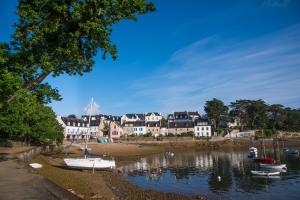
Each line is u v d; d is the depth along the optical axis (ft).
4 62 58.18
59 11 58.18
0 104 58.13
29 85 60.54
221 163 171.22
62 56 60.64
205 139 391.04
